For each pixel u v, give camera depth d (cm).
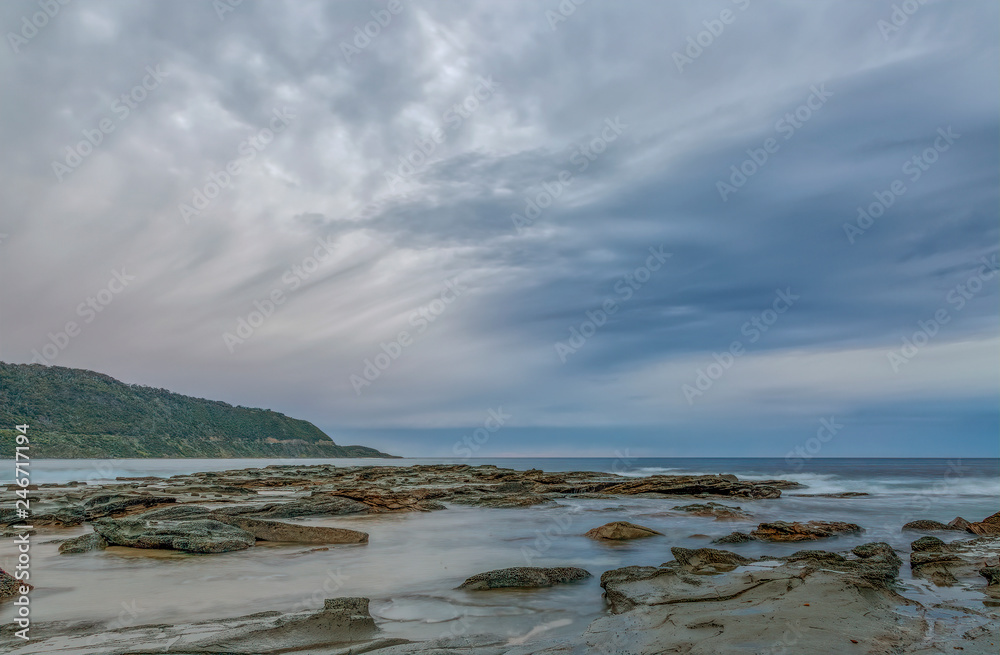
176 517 1917
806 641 755
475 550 1747
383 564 1505
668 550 1741
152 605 1063
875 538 1975
